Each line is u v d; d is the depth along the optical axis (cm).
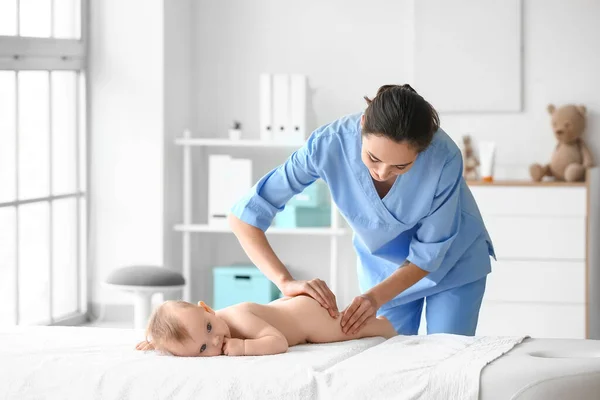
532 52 561
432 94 569
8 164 476
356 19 579
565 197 520
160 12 549
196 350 244
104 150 558
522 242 526
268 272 290
